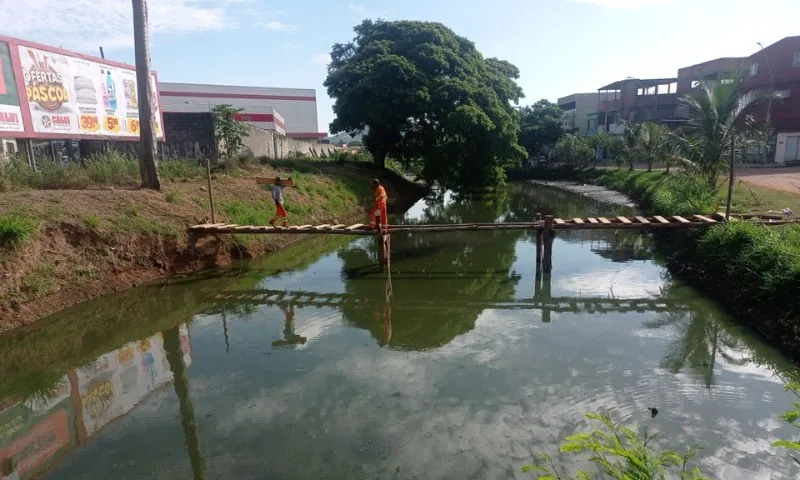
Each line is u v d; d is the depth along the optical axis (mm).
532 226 11430
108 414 5797
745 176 22000
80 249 9781
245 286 10852
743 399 5613
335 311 9375
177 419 5578
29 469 4812
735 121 14242
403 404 5703
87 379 6832
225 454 4871
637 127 29844
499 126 24500
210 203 12820
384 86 23391
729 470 4359
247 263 12562
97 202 11117
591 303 9523
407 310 9391
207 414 5633
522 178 42844
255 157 19891
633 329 8016
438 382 6227
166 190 13094
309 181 19578
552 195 29656
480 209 24219
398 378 6371
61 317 8570
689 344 7309
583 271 11828
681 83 40094
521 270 12102
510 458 4676
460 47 27641
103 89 14961
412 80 23719
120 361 7348
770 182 19547
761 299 7871
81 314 8859
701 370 6395
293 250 14328
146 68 12539
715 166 14531
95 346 7887
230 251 12602
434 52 24594
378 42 25266
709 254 10086
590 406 5535
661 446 4730
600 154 43219
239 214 14008
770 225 10477
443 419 5367
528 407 5551
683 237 12141
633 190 24672
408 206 25391
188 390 6215
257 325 8625
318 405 5742
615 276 11312
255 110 35375
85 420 5711
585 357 6887
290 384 6297
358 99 24094
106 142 16266
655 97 40875
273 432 5219
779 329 7055
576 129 45656
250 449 4941
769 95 13703
